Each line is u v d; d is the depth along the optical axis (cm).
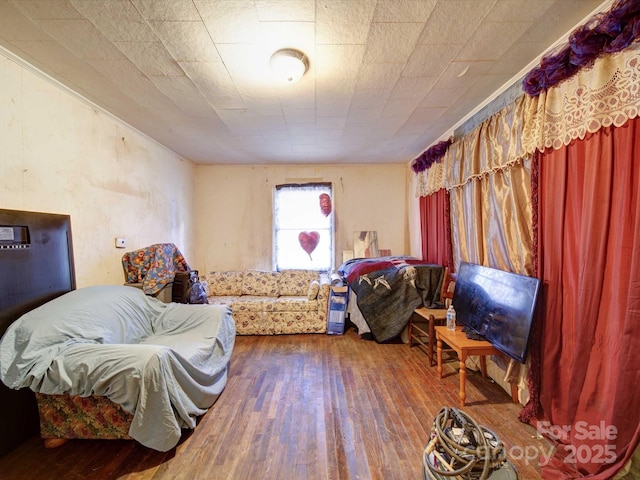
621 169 135
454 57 184
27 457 166
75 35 159
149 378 156
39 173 198
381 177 466
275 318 368
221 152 396
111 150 269
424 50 177
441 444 123
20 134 186
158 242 351
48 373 156
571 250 164
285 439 178
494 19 151
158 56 179
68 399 169
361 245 460
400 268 338
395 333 323
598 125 142
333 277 385
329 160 445
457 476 111
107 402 169
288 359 293
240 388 237
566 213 166
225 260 470
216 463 160
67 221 217
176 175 398
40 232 194
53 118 209
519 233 201
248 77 205
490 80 213
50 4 136
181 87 218
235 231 470
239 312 367
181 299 294
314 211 461
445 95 236
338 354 304
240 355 303
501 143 217
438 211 339
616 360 135
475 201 251
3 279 170
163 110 259
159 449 157
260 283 427
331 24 153
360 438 178
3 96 176
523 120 194
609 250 141
